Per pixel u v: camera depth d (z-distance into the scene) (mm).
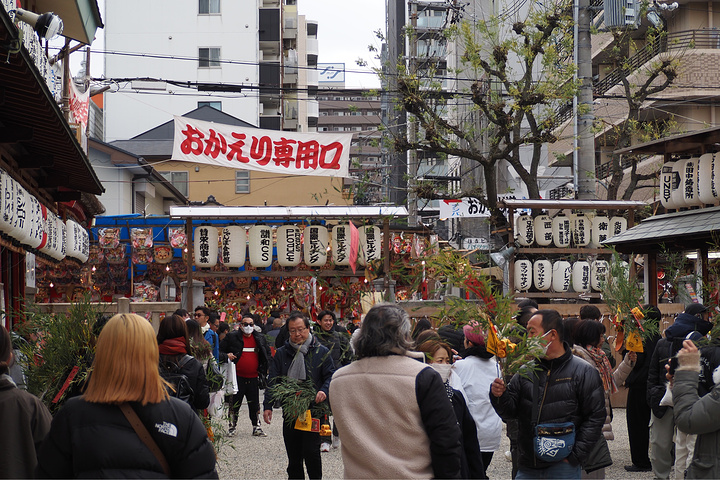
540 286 16531
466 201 19453
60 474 3104
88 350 5688
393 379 3859
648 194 28562
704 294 8430
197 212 16312
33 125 7426
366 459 3791
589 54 17312
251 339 11422
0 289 8391
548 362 5137
